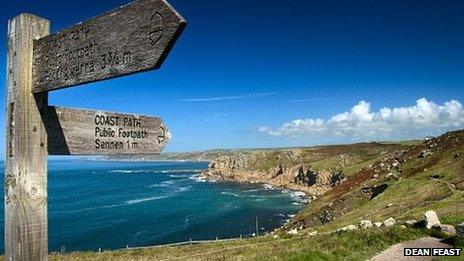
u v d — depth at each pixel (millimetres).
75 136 5246
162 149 6238
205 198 126375
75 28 4742
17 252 4781
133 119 5852
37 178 4918
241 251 28266
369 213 47344
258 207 108625
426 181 53094
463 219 24328
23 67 4934
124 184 177375
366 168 90125
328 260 16609
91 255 36469
